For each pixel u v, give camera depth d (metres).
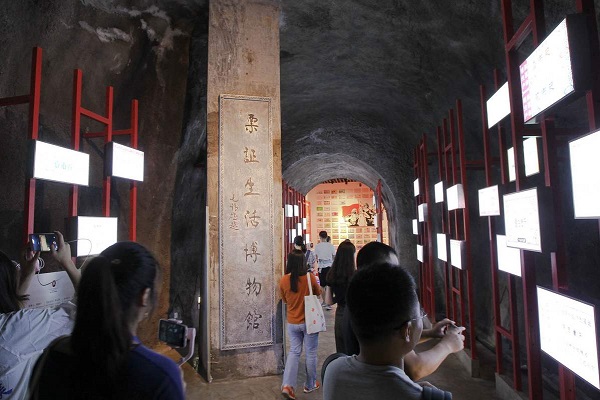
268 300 4.53
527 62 2.57
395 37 5.72
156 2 4.82
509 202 2.82
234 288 4.47
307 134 9.53
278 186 4.71
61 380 0.93
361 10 5.38
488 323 5.67
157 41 5.09
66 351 0.97
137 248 1.10
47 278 2.63
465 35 4.57
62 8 3.66
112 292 0.96
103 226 3.42
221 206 4.54
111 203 4.62
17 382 1.55
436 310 7.51
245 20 4.90
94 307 0.94
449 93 5.94
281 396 3.95
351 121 9.20
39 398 0.94
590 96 1.99
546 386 3.89
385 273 1.07
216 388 4.16
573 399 2.20
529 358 2.94
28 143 2.74
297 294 3.90
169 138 5.52
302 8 5.37
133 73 4.82
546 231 2.34
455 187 4.59
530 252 3.00
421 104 7.08
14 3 3.18
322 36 6.04
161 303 5.40
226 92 4.73
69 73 3.89
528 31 2.80
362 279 1.08
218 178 4.57
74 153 3.08
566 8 2.98
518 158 3.07
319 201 20.62
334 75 7.27
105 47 4.30
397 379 0.98
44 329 1.61
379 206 11.02
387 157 9.12
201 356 4.69
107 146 3.62
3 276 1.69
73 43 3.88
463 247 4.48
